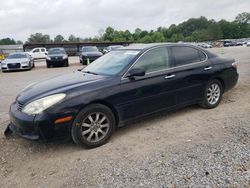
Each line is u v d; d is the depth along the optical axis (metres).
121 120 4.46
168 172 3.25
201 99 5.54
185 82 5.18
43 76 14.59
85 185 3.14
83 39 96.81
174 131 4.62
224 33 129.88
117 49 5.58
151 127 4.88
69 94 3.97
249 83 8.29
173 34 122.31
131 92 4.48
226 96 6.76
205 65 5.54
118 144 4.24
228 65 5.99
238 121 4.83
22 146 4.34
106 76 4.52
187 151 3.78
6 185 3.29
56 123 3.84
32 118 3.81
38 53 35.50
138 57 4.71
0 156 4.03
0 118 5.90
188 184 2.98
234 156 3.51
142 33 104.81
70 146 4.28
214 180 3.02
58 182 3.27
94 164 3.63
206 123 4.89
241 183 2.93
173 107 5.11
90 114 4.10
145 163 3.53
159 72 4.84
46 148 4.24
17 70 19.17
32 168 3.66
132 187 3.01
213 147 3.83
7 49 58.72
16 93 9.07
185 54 5.34
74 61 28.81
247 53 26.00
